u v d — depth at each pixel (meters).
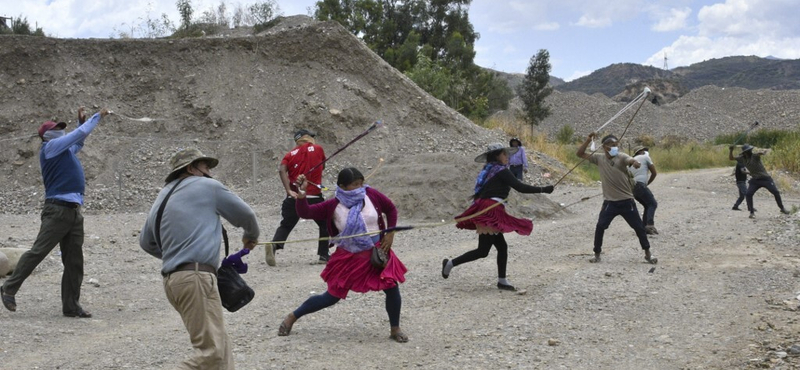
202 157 4.78
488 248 8.31
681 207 17.58
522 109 52.41
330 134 23.19
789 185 23.14
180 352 6.04
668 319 6.92
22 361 5.73
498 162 8.29
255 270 9.78
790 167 26.62
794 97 79.94
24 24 34.06
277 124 23.08
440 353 5.99
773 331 6.31
